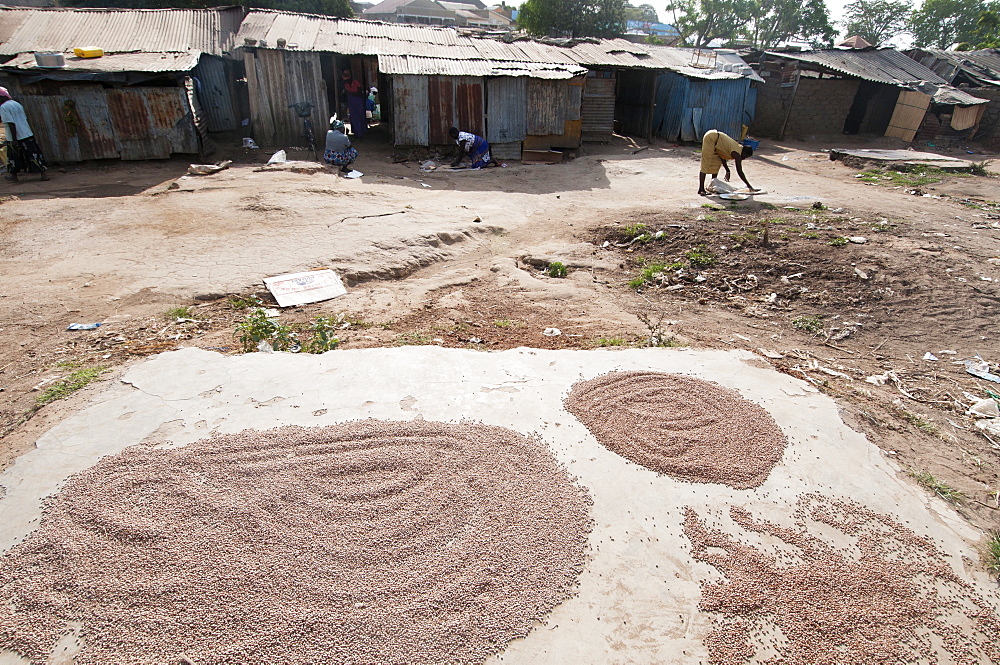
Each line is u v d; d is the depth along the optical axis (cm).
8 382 465
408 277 781
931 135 2150
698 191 1216
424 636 242
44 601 249
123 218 909
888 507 336
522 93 1552
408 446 348
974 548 316
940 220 1014
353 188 1151
